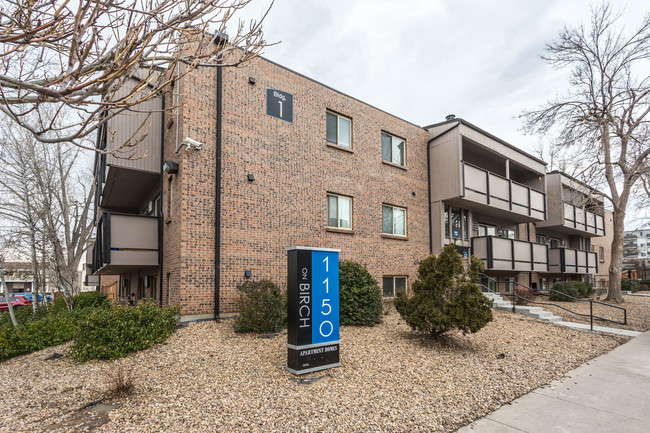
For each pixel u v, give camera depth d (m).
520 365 7.11
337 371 6.11
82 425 4.30
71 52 2.74
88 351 6.77
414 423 4.51
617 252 18.72
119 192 13.80
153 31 3.22
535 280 22.06
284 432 4.12
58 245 16.17
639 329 11.60
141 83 3.31
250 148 10.38
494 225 19.45
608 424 4.75
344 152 12.77
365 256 12.95
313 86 12.11
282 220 10.81
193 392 5.13
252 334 8.12
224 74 10.11
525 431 4.52
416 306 8.11
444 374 6.26
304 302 6.07
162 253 10.75
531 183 21.88
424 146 15.88
